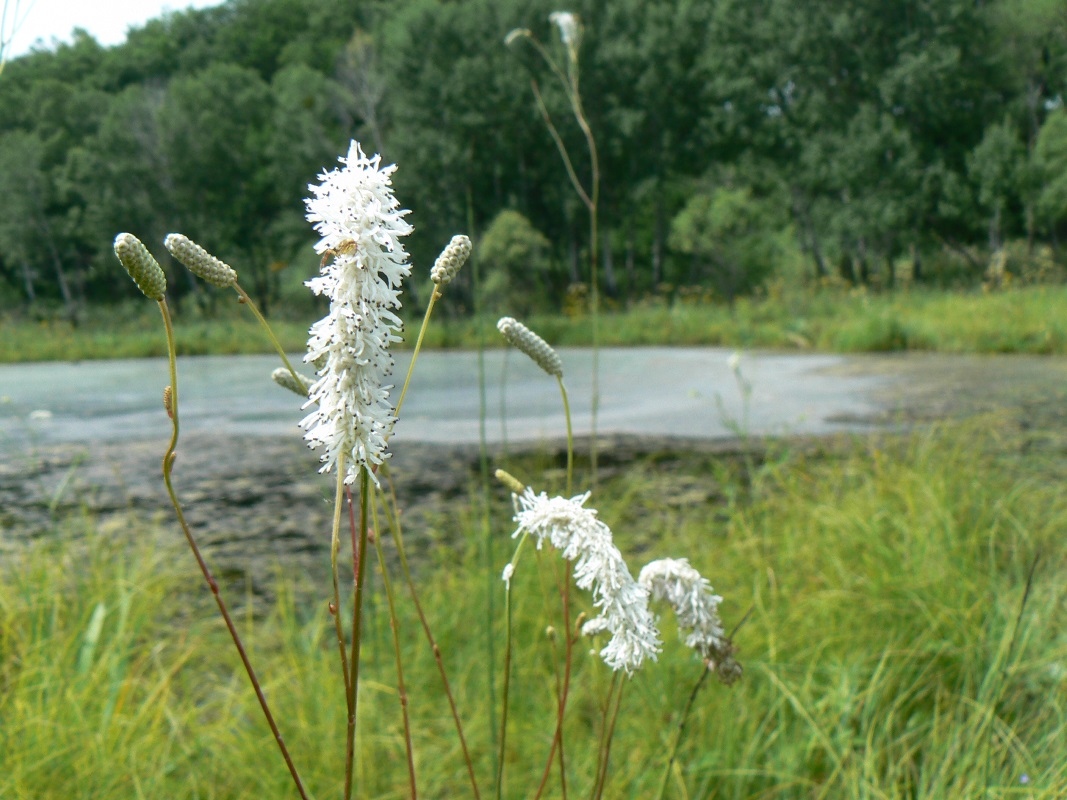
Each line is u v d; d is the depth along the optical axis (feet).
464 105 112.57
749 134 115.24
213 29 226.79
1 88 183.83
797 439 22.13
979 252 102.58
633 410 29.50
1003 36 94.84
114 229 143.33
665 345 66.23
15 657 9.21
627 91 114.83
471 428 26.78
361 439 2.97
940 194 95.35
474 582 11.16
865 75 102.78
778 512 13.91
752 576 11.04
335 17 193.06
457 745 8.26
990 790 6.22
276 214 149.89
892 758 7.48
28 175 152.25
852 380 35.09
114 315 120.37
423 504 17.04
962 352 45.78
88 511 17.11
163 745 7.88
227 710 8.26
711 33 114.11
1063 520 12.03
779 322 64.64
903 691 8.45
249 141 145.69
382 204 3.00
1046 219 88.79
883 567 10.46
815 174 104.99
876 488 13.65
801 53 107.86
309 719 8.32
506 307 83.66
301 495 18.38
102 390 43.70
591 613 9.59
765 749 7.84
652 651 3.67
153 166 141.69
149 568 11.58
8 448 24.84
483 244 85.97
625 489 17.29
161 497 18.38
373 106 119.96
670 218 135.33
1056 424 21.72
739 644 9.19
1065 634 8.82
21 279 175.01
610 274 117.39
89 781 7.02
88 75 221.05
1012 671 7.84
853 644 9.19
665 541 12.63
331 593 12.17
